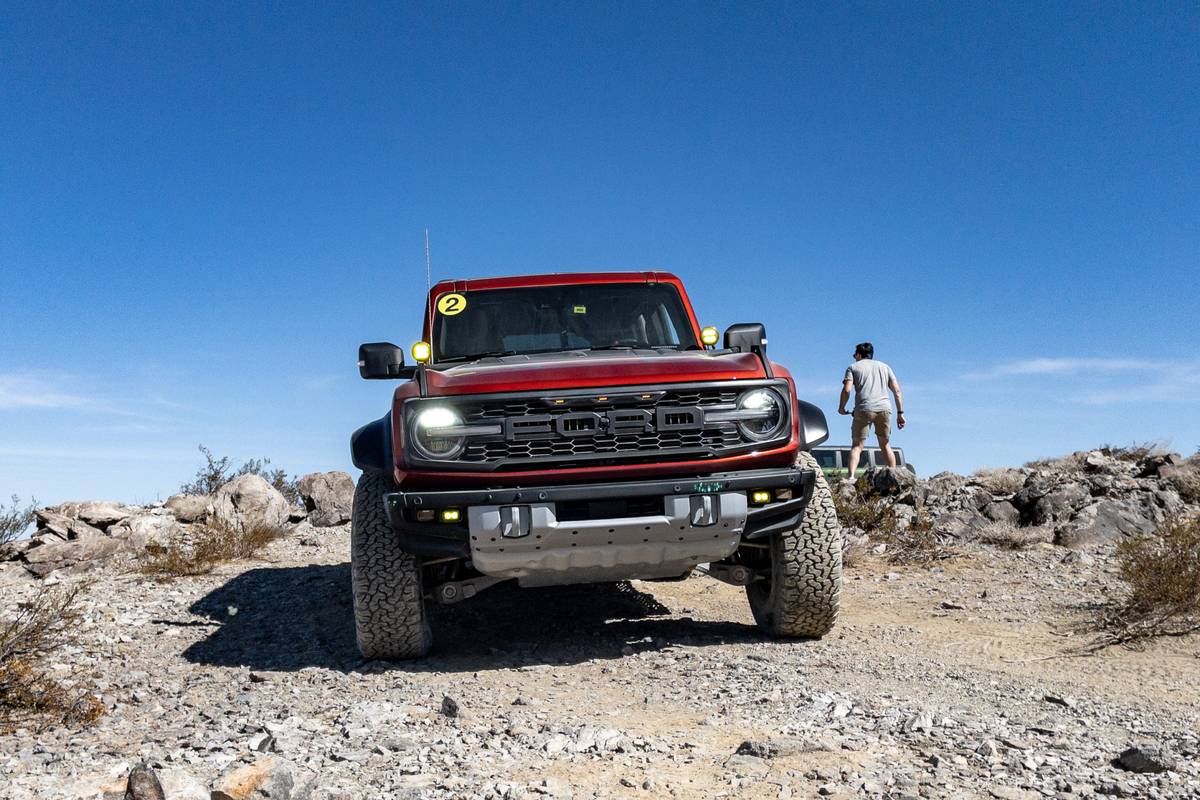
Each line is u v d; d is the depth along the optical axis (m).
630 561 5.62
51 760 3.94
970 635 6.76
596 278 7.12
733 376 5.66
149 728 4.54
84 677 5.77
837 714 4.36
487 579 6.07
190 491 13.75
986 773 3.45
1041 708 4.71
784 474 5.62
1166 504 10.88
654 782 3.43
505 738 4.09
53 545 10.12
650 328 6.97
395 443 5.58
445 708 4.58
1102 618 7.06
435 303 7.01
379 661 6.06
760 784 3.37
